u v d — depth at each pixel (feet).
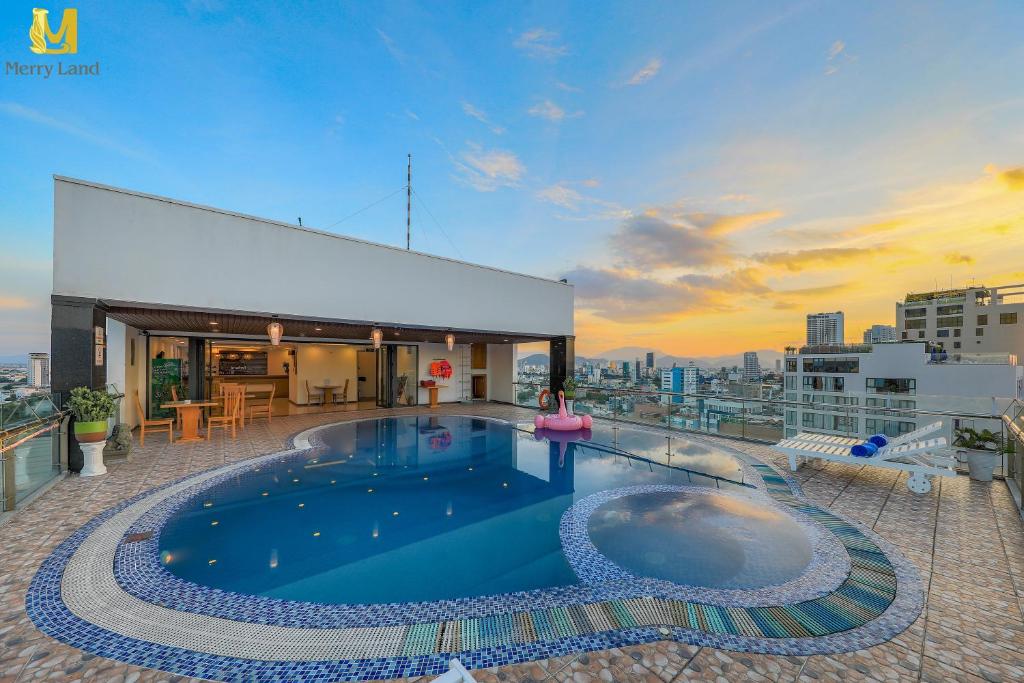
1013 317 108.17
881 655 6.94
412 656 7.07
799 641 7.39
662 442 27.48
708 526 13.42
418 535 13.17
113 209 21.22
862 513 13.87
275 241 26.96
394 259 32.99
